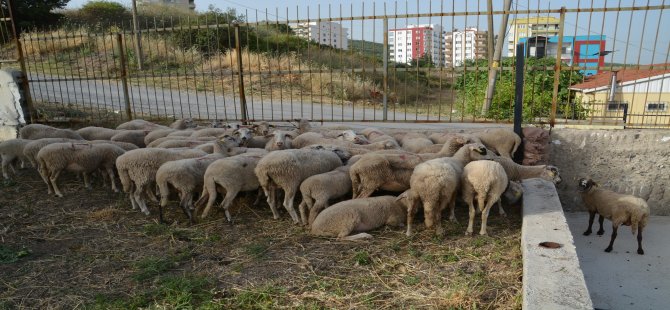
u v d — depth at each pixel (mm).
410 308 4438
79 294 4895
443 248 5805
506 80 16031
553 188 7035
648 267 7137
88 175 8516
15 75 12031
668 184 8672
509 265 5270
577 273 4367
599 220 8219
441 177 5891
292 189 6781
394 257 5559
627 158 8711
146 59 25500
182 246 6031
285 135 8789
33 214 7250
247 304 4578
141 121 11219
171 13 43594
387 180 6973
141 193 7195
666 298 6324
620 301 6281
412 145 8844
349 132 9445
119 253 5848
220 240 6199
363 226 6289
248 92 21484
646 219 7297
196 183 6879
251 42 29297
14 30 12078
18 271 5398
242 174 6840
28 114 12484
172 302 4617
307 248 5867
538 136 8602
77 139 9969
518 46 8391
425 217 6129
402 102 24297
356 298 4652
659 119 11695
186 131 10023
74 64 24938
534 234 5309
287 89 22453
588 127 8852
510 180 7312
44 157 7781
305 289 4852
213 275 5211
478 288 4762
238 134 8914
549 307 3805
